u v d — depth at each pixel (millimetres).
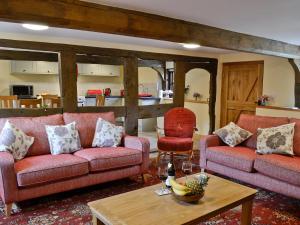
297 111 4973
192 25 3383
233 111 6520
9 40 3898
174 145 4211
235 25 3527
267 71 5797
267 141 3406
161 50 5484
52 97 5410
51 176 2809
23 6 2246
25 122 3359
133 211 1938
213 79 6559
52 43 4184
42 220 2594
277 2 2594
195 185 2086
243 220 2393
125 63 4938
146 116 5250
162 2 2611
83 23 2562
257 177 3180
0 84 7074
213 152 3650
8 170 2598
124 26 2826
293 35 4145
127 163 3369
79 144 3520
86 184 3109
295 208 2916
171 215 1894
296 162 2945
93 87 8531
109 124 3793
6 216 2658
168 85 7934
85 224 2531
